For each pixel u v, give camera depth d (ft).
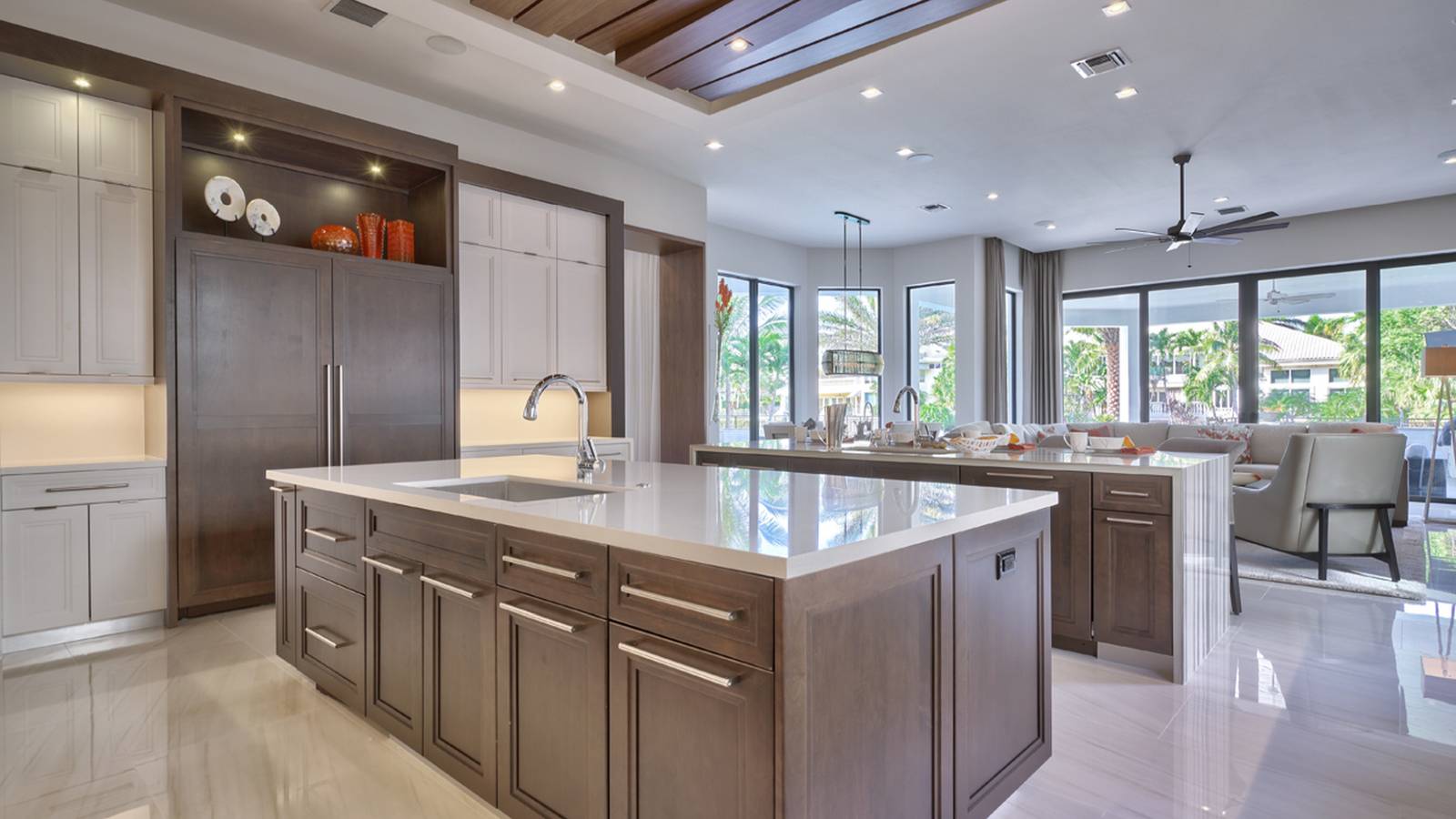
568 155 18.28
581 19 8.13
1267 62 13.60
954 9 7.73
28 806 6.26
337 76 14.30
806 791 4.10
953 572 5.43
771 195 22.61
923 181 21.12
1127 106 15.66
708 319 26.02
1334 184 21.25
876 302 30.42
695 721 4.40
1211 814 6.12
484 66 14.05
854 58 11.96
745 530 4.75
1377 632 11.15
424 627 6.57
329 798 6.38
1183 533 9.12
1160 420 28.14
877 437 14.52
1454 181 20.93
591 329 18.16
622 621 4.80
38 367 10.82
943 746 5.33
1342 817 6.08
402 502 6.75
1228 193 22.16
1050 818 6.07
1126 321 29.14
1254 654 10.16
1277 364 25.77
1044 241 28.81
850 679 4.45
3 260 10.56
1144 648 9.38
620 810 4.84
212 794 6.47
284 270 12.73
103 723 7.94
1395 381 23.70
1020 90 14.88
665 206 20.65
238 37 12.83
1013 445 12.40
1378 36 12.63
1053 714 8.19
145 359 11.78
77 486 10.73
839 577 4.33
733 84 9.36
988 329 28.17
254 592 12.42
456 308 15.05
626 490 6.82
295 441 12.81
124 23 11.78
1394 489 14.24
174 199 11.55
